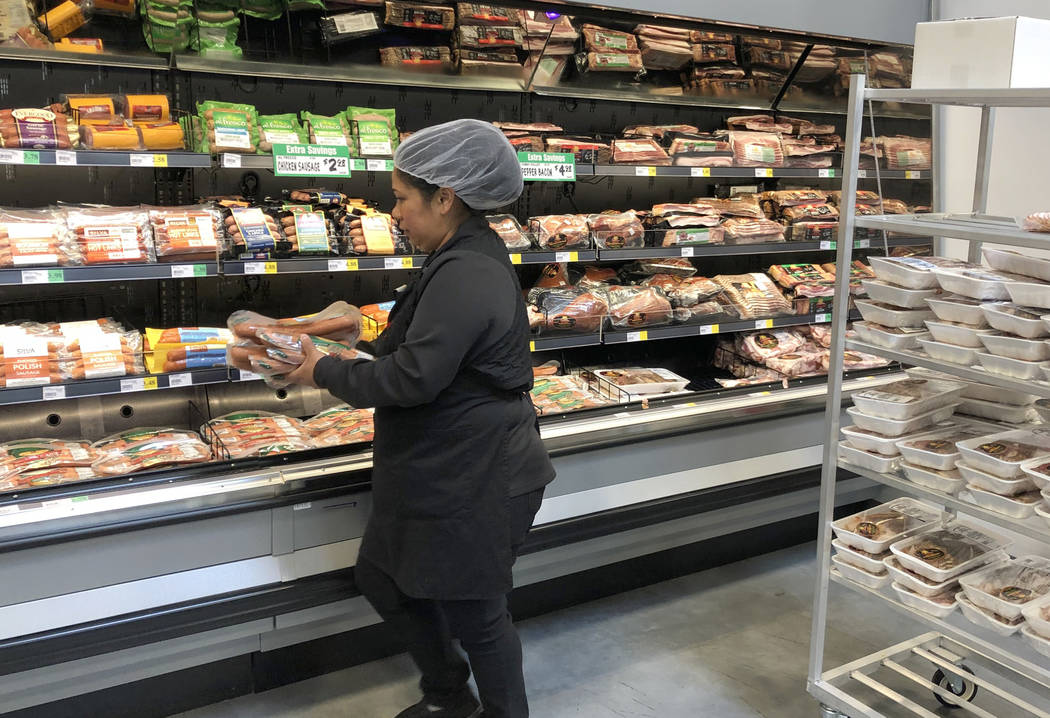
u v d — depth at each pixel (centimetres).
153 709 247
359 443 261
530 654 285
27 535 207
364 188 322
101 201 278
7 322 265
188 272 248
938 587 228
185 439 257
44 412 268
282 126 272
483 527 206
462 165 200
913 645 266
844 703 240
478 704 244
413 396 196
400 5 290
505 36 310
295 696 261
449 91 326
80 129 241
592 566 306
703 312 346
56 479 230
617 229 330
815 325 384
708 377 374
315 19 283
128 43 262
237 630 240
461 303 195
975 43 221
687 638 297
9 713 226
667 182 387
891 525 249
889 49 358
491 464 206
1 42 243
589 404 305
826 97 393
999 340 210
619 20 308
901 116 381
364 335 297
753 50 361
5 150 224
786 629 304
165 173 286
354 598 257
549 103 348
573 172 310
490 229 215
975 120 384
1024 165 368
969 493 230
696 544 342
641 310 329
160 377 248
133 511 219
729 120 380
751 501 322
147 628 222
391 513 213
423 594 209
